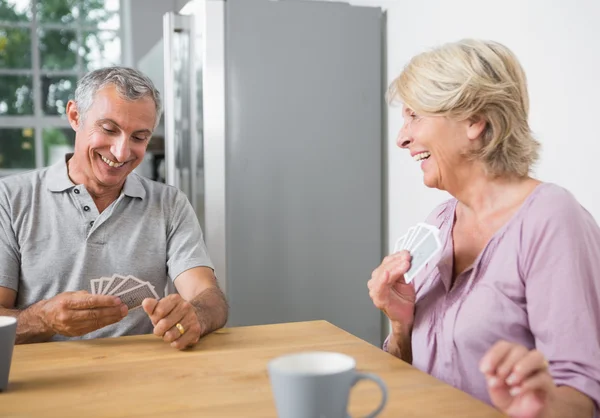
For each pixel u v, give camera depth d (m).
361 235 2.68
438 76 1.12
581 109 1.74
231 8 2.46
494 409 0.84
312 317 2.62
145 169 2.95
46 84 4.29
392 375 1.00
